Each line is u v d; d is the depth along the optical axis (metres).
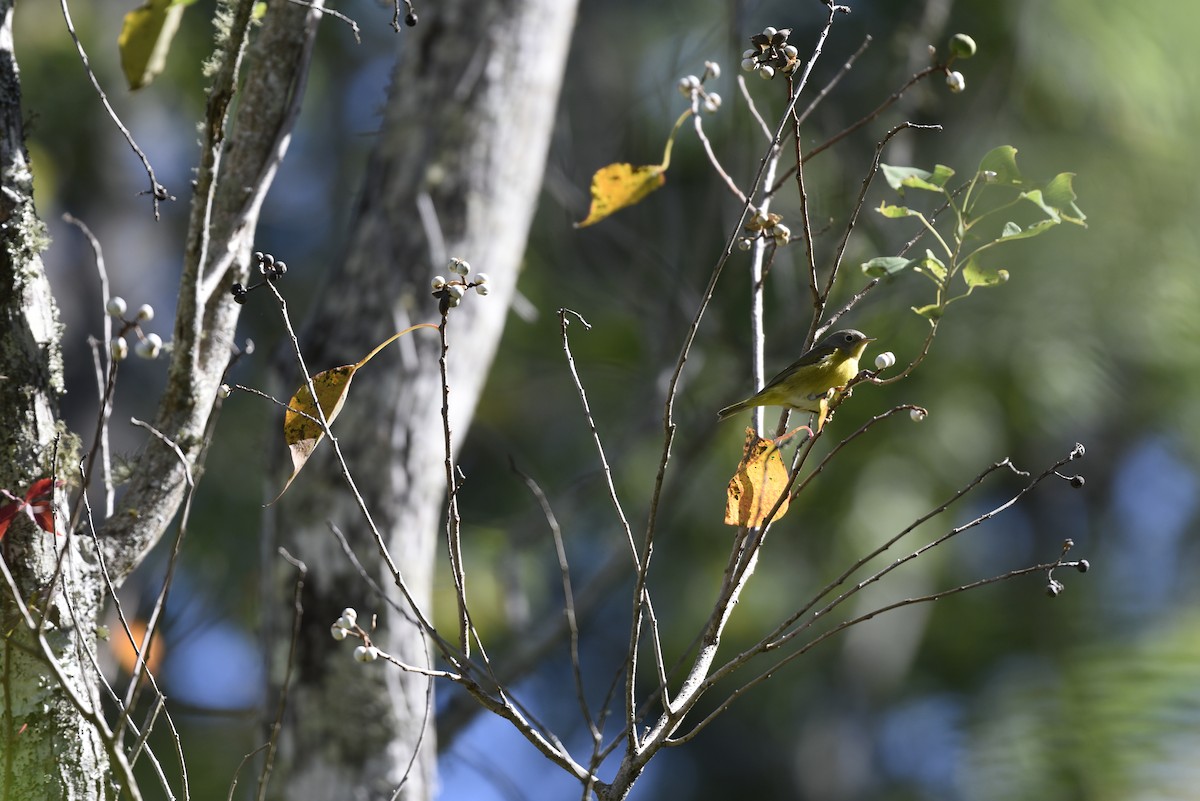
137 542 5.34
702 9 16.47
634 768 4.72
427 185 8.56
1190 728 10.00
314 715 7.92
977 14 13.04
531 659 10.19
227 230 5.77
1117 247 13.12
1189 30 12.98
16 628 4.90
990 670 14.09
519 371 16.73
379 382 8.23
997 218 12.77
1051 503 16.77
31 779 4.81
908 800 17.42
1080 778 9.96
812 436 4.88
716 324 11.59
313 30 6.10
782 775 19.14
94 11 17.16
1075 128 13.20
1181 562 14.98
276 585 8.16
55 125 17.09
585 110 16.38
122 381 16.88
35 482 5.04
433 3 8.93
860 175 11.46
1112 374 14.04
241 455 14.21
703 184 13.98
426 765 8.02
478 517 15.42
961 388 15.44
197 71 16.95
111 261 17.42
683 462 11.31
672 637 17.11
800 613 4.59
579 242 12.03
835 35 13.59
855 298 5.02
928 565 17.16
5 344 5.07
